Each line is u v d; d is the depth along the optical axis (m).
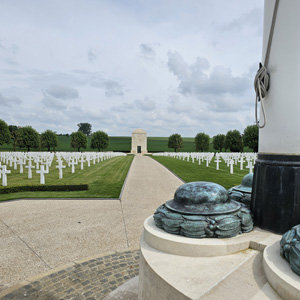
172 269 2.03
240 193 3.22
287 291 1.60
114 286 3.73
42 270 4.24
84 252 4.98
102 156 34.75
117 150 85.25
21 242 5.47
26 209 8.32
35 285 3.74
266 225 2.53
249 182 3.38
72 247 5.22
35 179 14.88
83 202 9.40
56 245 5.32
